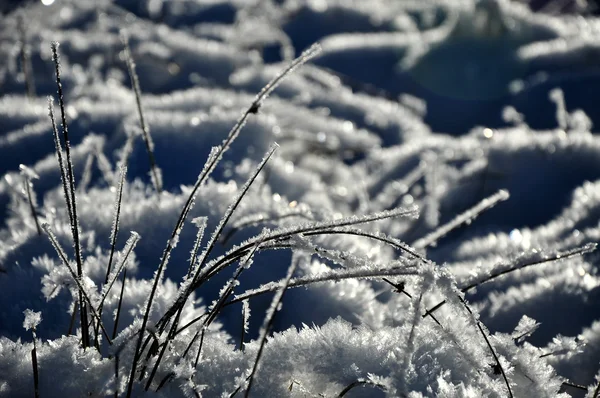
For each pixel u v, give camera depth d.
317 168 4.69
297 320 2.35
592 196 3.65
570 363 2.20
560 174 4.17
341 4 10.78
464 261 3.32
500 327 2.47
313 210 2.88
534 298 2.59
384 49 8.73
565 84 6.66
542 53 7.86
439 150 4.98
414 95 7.68
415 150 5.08
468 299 2.73
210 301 2.43
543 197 4.02
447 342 1.87
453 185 4.26
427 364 1.79
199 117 3.99
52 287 1.90
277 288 1.82
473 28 8.66
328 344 1.84
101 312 1.95
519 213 3.92
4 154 3.80
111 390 1.64
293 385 1.77
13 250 2.55
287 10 10.30
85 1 9.15
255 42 8.28
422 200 4.22
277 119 5.07
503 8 8.89
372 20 10.36
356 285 2.50
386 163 5.02
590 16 10.90
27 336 2.10
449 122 6.96
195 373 1.79
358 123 6.16
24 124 4.36
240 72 6.89
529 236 3.42
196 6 10.57
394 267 1.76
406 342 1.72
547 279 2.72
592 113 6.11
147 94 6.32
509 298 2.61
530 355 1.94
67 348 1.76
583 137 4.46
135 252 2.60
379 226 3.82
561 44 8.05
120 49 7.04
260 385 1.76
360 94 7.49
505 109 6.71
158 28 8.09
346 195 4.41
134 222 2.75
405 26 10.33
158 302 2.14
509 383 1.80
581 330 2.42
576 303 2.54
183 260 2.58
